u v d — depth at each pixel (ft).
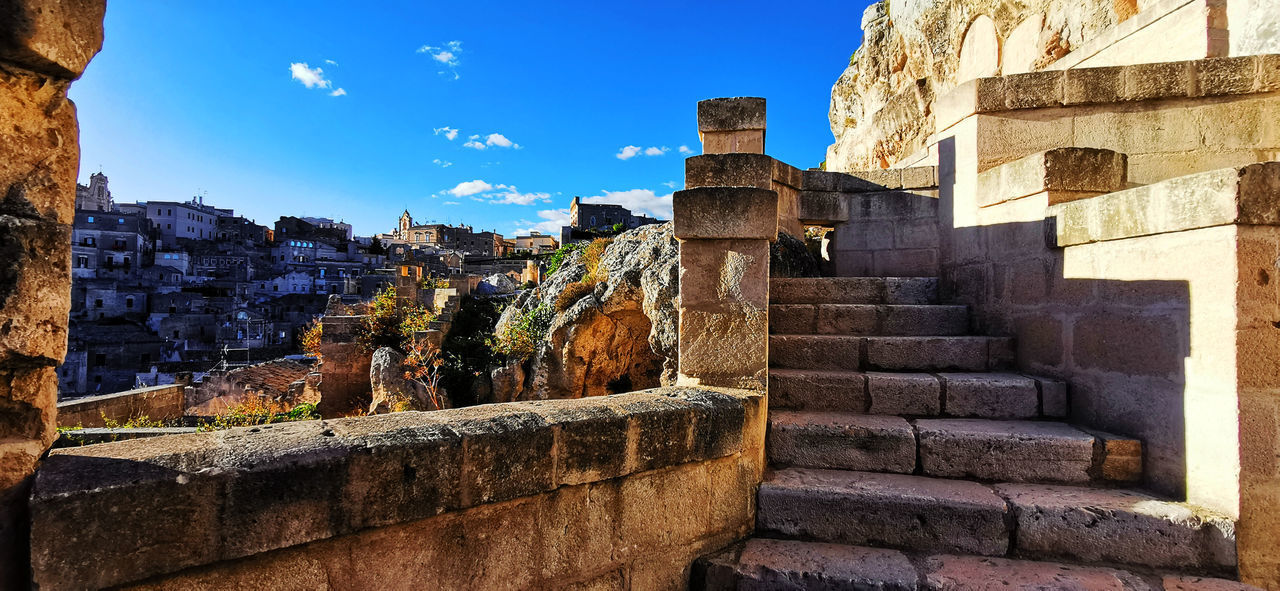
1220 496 7.72
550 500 6.72
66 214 4.51
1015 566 7.92
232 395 49.85
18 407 4.36
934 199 18.86
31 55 4.08
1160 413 8.70
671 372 26.22
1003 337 12.60
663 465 7.65
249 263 206.08
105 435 25.14
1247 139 14.21
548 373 40.91
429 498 5.65
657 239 35.40
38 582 4.04
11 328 4.15
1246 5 16.78
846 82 47.14
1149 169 14.52
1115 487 9.00
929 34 33.37
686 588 8.13
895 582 7.56
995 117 14.53
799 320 14.35
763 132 19.90
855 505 8.70
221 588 4.71
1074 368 10.62
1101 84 14.51
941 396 11.05
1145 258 8.97
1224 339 7.58
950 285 15.42
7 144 4.16
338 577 5.27
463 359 49.06
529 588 6.55
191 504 4.52
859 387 11.35
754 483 9.08
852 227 20.07
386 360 39.70
